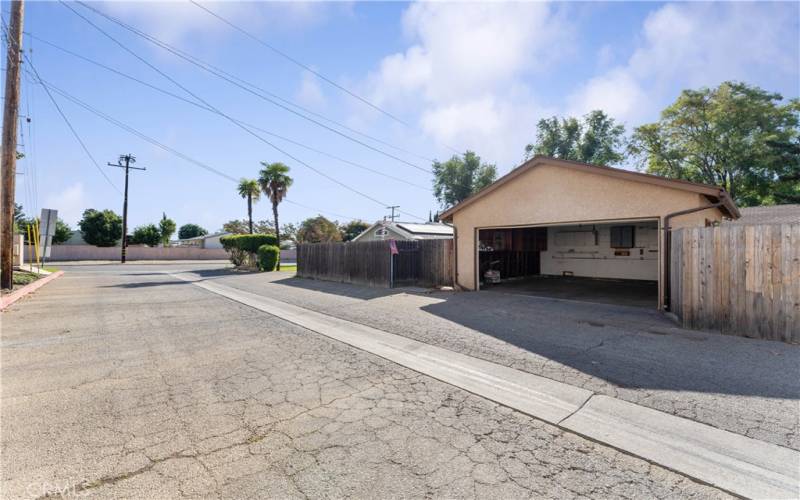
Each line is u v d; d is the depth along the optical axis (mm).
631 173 8078
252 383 4145
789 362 4500
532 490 2291
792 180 21734
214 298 10812
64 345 5699
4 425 3127
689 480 2391
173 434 3000
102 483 2352
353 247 14375
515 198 10383
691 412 3316
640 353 5016
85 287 13320
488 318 7461
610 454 2709
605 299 9758
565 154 31047
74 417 3293
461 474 2465
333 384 4121
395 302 9664
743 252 5633
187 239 56938
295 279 16516
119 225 41125
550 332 6258
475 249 11508
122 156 32375
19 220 35188
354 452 2736
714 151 24047
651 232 14070
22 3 10297
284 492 2270
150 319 7746
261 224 51938
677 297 6801
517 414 3369
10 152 10320
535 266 16906
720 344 5293
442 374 4414
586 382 4070
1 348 5512
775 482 2344
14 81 10250
